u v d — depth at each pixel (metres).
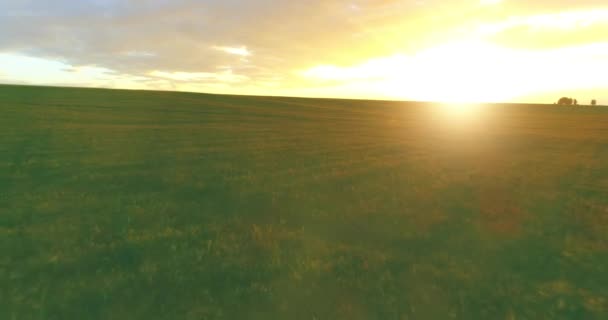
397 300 6.89
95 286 6.97
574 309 6.75
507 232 10.70
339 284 7.40
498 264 8.59
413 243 9.78
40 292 6.76
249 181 16.77
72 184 14.97
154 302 6.53
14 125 30.86
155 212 11.75
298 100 118.25
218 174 17.97
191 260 8.20
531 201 14.27
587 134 49.12
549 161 25.56
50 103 52.03
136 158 21.06
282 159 23.19
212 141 30.16
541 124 67.81
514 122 71.50
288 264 8.23
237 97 109.50
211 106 71.31
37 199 12.75
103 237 9.52
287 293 7.02
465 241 9.96
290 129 43.38
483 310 6.64
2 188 13.98
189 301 6.61
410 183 17.20
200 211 12.10
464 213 12.50
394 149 29.70
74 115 41.56
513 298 7.05
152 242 9.20
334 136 38.16
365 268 8.13
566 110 121.81
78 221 10.66
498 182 17.81
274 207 12.84
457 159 25.28
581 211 13.01
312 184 16.56
